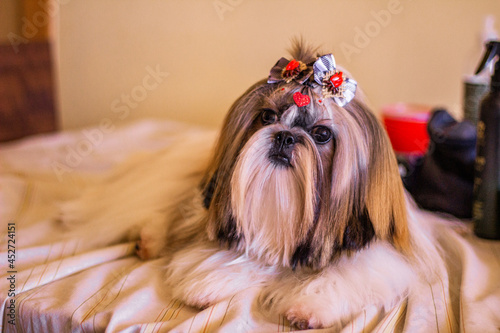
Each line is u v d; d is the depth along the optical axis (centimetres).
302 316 132
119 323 132
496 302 137
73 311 138
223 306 137
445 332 128
